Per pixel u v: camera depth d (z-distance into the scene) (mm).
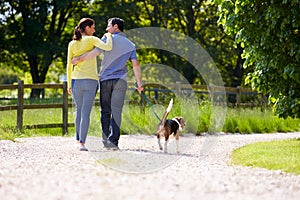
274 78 11484
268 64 11266
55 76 53969
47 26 42188
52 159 8836
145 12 41531
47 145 11562
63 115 16109
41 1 39188
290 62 11219
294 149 10633
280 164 8242
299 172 7602
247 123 17453
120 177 7055
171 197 5805
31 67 41406
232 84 41562
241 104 20219
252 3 11141
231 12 11562
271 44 11094
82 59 10352
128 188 6289
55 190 6113
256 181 6867
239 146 12070
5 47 39469
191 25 40562
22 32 39938
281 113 11500
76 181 6684
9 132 13984
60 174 7188
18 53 39438
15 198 5684
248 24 11297
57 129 16375
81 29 10461
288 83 11398
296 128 18406
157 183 6641
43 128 16000
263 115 18734
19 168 7773
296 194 6121
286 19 10672
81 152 9891
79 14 40688
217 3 12039
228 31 11836
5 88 15336
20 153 9852
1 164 8234
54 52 39281
